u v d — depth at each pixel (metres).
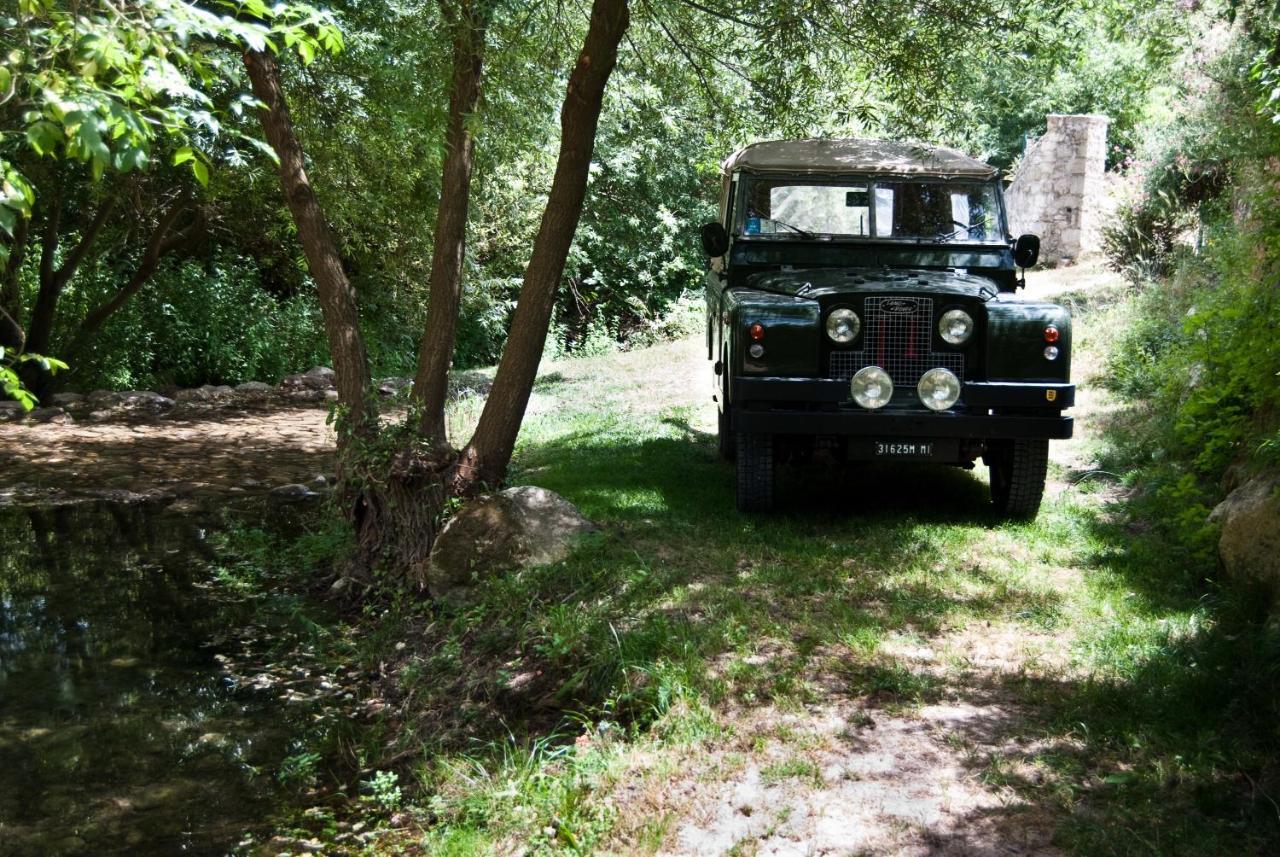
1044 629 5.27
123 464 11.57
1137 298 12.38
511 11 7.61
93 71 2.94
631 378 15.52
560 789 4.03
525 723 4.84
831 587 5.88
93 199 14.76
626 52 9.21
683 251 25.50
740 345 6.72
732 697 4.62
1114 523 7.02
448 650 5.61
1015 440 6.95
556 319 25.31
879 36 7.55
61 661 5.86
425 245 17.67
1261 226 7.83
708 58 8.57
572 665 5.16
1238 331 6.09
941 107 7.98
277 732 5.00
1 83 2.85
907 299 6.71
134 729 5.02
